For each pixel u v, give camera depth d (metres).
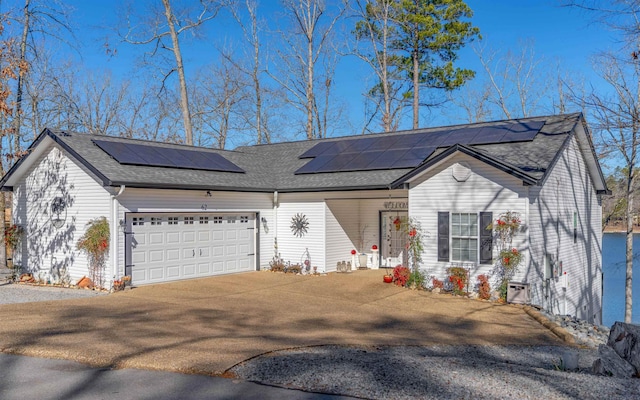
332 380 6.43
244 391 6.16
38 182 16.77
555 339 10.15
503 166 13.38
